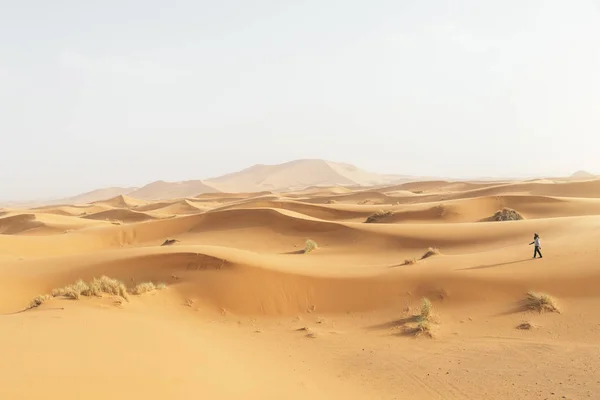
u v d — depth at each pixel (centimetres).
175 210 9819
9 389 580
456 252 2595
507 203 5034
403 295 1673
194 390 762
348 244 3275
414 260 2105
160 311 1570
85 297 1501
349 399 898
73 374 691
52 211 10181
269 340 1384
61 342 873
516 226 2984
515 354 1129
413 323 1453
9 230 6862
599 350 1105
